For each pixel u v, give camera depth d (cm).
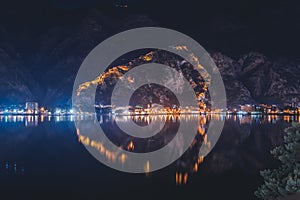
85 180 3017
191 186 2803
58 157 4156
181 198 2483
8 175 3178
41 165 3647
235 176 3144
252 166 3612
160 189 2727
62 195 2567
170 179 3047
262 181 2934
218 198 2459
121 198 2495
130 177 3130
